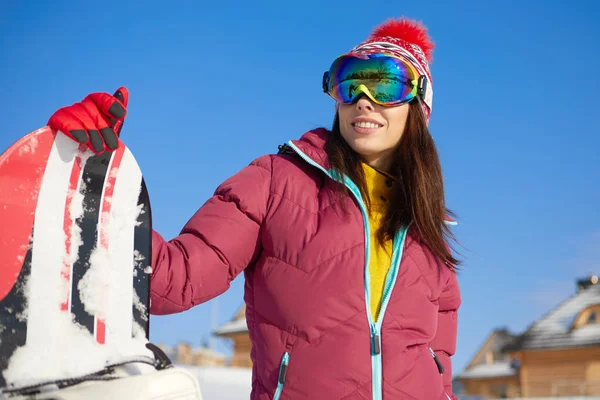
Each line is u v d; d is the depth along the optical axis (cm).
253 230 195
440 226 213
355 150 212
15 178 143
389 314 193
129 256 156
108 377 137
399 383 189
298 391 184
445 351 234
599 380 2581
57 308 143
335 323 187
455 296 231
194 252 180
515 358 2839
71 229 149
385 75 210
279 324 190
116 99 151
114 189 157
